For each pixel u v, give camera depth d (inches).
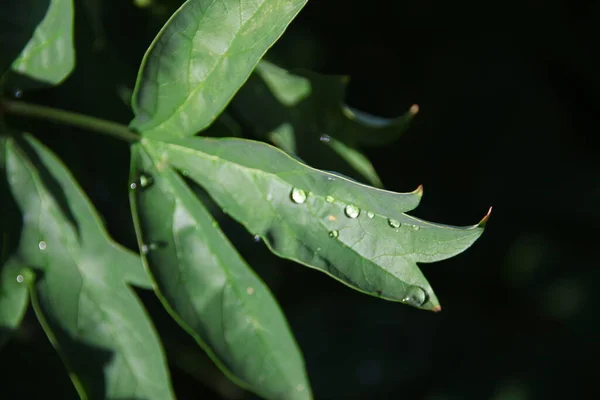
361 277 13.8
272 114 16.3
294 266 21.0
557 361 22.6
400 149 22.9
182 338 18.3
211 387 18.8
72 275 14.3
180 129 14.3
